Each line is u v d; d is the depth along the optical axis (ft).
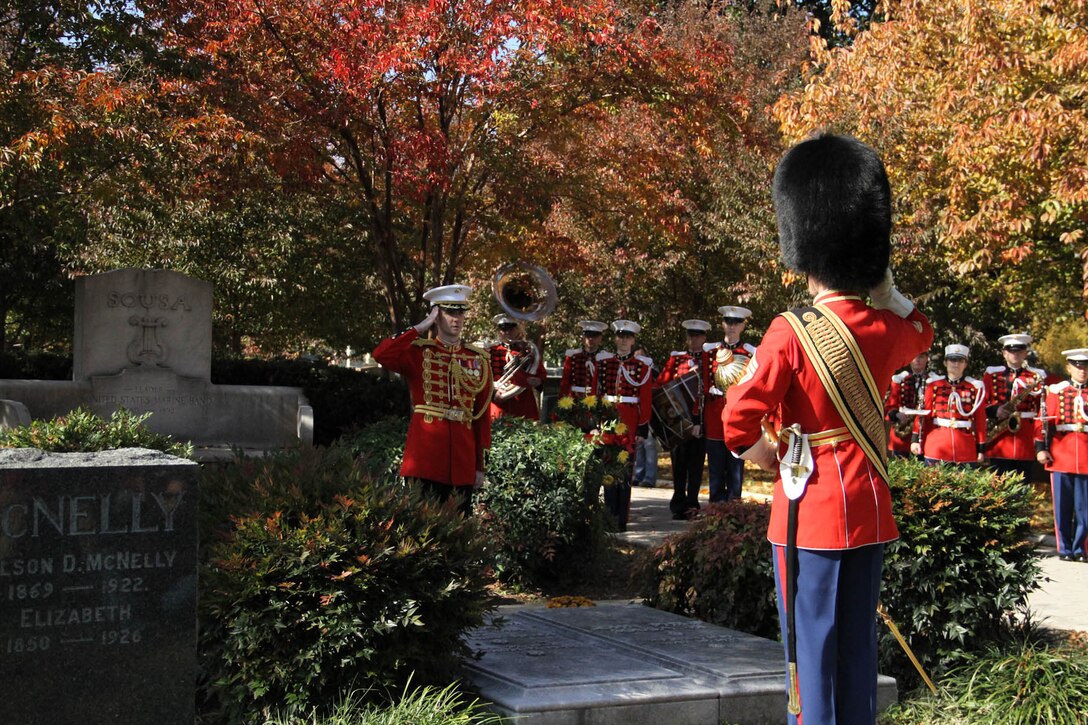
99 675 13.44
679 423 42.14
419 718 15.20
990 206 40.16
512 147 38.37
